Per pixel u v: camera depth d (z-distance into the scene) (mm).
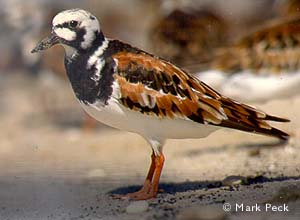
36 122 21219
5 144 18438
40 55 21422
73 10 10609
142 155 15805
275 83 15727
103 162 15250
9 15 21500
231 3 21266
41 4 21297
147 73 10469
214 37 18344
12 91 23984
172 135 10773
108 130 19703
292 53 15727
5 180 13867
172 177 12594
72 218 10531
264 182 11258
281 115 14789
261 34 16016
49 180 13672
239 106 10766
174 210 9992
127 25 21844
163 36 18406
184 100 10539
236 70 15891
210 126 10680
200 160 13844
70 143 17953
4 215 11039
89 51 10484
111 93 10414
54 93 22938
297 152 13477
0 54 25125
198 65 16344
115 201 11078
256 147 14227
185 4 19703
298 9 18328
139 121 10555
